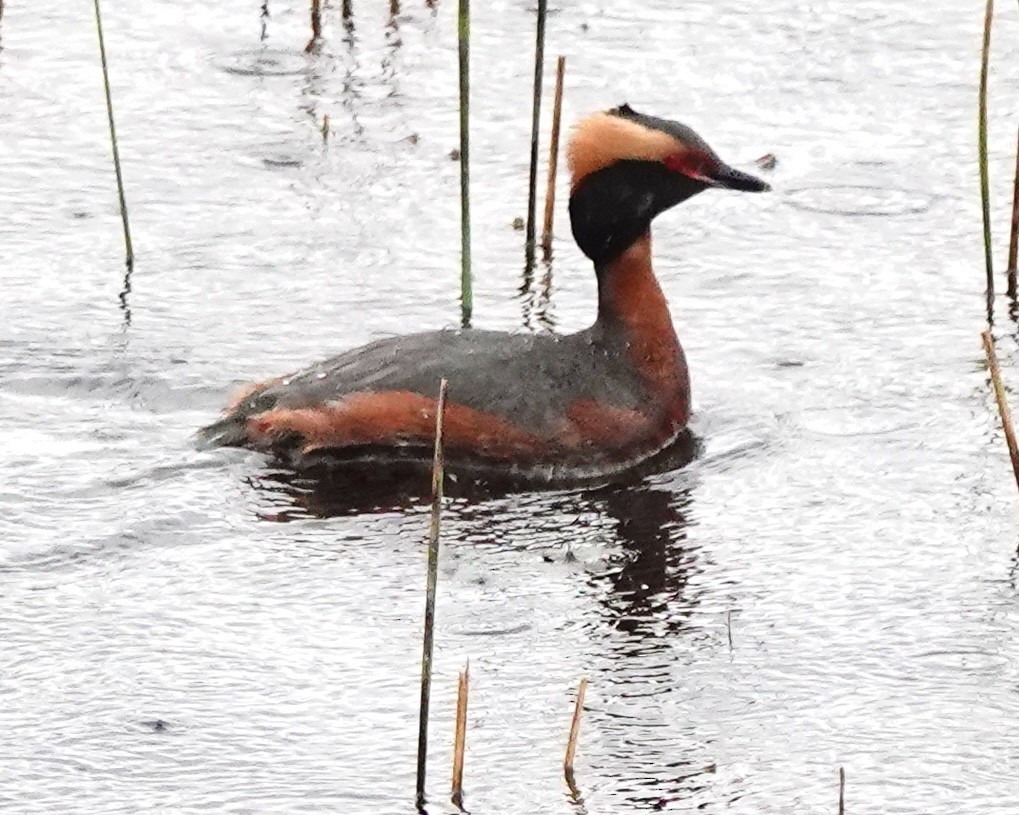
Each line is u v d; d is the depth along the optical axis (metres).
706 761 10.73
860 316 16.39
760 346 15.93
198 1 21.95
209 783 10.50
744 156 18.97
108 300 16.45
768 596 12.44
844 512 13.48
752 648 11.85
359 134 19.38
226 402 14.93
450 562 12.85
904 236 17.72
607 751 10.82
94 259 17.12
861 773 10.61
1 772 10.55
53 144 19.05
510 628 12.05
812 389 15.26
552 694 11.37
